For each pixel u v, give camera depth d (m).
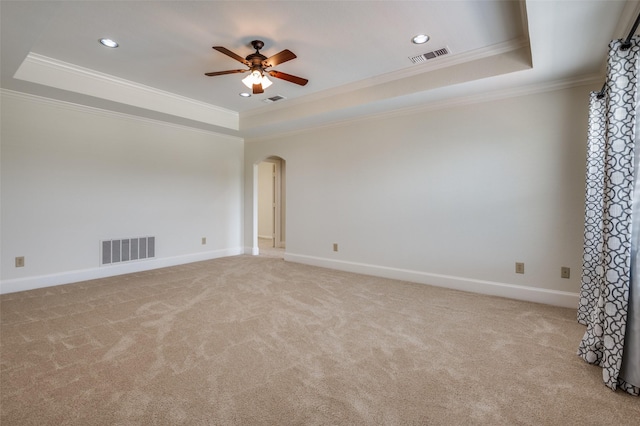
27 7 2.12
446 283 4.04
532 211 3.49
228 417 1.64
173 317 2.98
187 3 2.41
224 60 3.41
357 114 4.55
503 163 3.64
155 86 4.23
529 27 2.26
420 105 4.12
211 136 5.84
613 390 1.87
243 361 2.20
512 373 2.06
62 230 4.12
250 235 6.38
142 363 2.16
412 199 4.30
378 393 1.85
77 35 2.89
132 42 3.02
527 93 3.47
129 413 1.66
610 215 1.99
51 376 1.99
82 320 2.89
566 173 3.31
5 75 3.21
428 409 1.71
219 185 6.00
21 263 3.81
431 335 2.62
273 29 2.78
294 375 2.03
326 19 2.63
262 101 4.84
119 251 4.64
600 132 2.72
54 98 3.90
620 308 1.90
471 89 3.54
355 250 4.88
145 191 4.93
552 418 1.65
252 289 3.92
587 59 2.78
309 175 5.41
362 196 4.78
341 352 2.33
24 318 2.94
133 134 4.77
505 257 3.66
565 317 3.02
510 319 2.97
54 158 4.04
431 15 2.57
